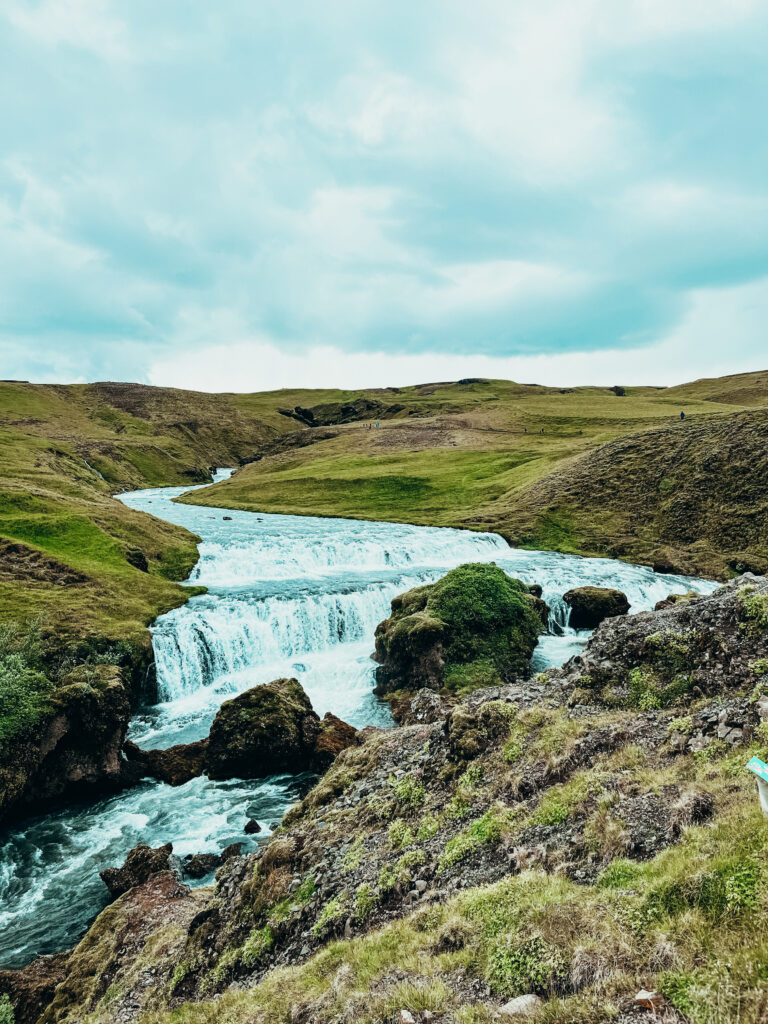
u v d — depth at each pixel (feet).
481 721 48.83
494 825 36.81
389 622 123.75
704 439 252.01
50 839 73.77
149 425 639.76
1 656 93.45
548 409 547.49
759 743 32.37
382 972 27.71
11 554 141.90
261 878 43.98
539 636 131.03
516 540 218.38
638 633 50.06
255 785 84.48
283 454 498.28
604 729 41.52
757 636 42.45
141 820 76.95
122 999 41.86
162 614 128.98
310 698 109.50
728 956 19.75
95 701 87.25
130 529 186.50
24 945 57.00
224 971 38.60
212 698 112.37
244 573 173.78
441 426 505.66
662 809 30.96
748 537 193.06
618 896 25.57
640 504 231.71
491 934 26.91
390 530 235.61
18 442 370.73
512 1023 21.11
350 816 47.32
